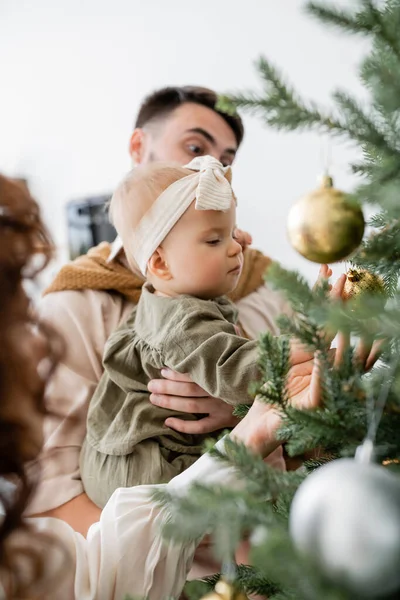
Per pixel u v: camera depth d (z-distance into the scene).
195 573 0.81
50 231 0.66
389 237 0.50
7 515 0.59
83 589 0.60
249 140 1.99
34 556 0.57
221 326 0.86
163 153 1.41
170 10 2.15
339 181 1.68
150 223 0.93
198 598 0.50
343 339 0.49
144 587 0.61
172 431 0.89
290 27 1.91
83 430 1.04
